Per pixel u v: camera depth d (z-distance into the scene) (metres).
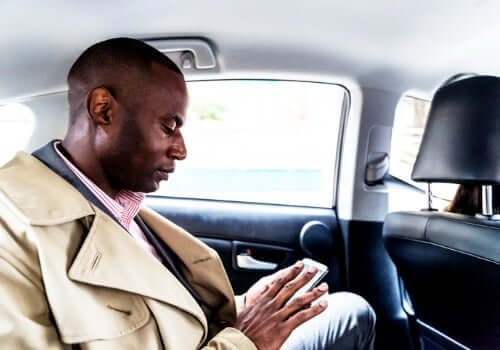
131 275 0.70
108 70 0.76
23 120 1.52
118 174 0.80
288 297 0.88
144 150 0.79
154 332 0.71
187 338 0.76
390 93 1.80
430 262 1.27
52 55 1.37
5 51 1.31
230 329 0.81
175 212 1.74
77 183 0.78
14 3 1.17
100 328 0.64
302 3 1.37
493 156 1.17
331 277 1.80
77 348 0.65
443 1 1.42
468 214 1.32
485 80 1.19
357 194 1.80
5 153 1.50
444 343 1.42
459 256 1.14
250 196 1.83
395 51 1.64
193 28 1.42
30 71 1.40
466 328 1.29
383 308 1.79
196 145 1.96
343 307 1.26
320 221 1.82
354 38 1.55
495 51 1.71
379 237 1.83
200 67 1.55
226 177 1.92
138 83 0.76
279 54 1.57
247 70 1.61
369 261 1.81
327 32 1.50
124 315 0.68
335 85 1.76
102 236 0.71
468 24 1.54
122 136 0.77
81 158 0.79
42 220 0.64
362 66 1.69
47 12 1.22
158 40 1.45
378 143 1.83
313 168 1.93
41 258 0.62
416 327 1.58
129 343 0.67
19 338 0.59
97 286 0.67
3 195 0.65
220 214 1.75
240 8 1.36
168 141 0.82
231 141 1.99
